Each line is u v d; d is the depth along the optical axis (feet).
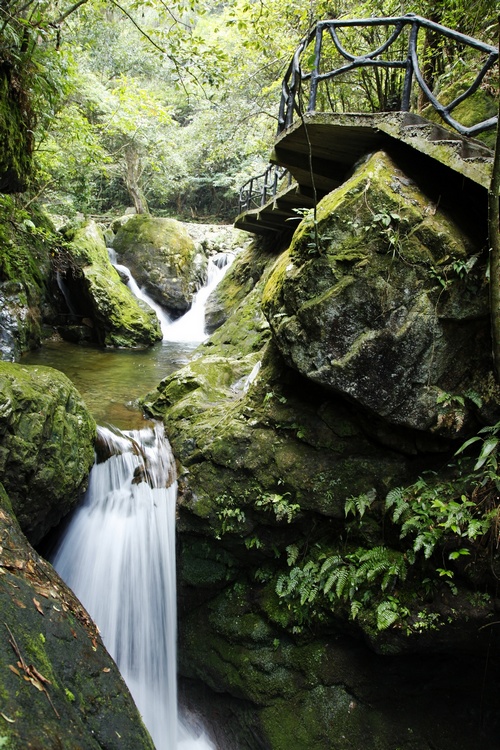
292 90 16.81
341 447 14.07
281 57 32.83
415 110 25.68
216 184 66.64
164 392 20.03
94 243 37.93
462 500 12.09
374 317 12.18
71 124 30.78
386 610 12.51
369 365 12.35
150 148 51.55
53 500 13.39
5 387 12.55
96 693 7.77
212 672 15.33
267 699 14.28
